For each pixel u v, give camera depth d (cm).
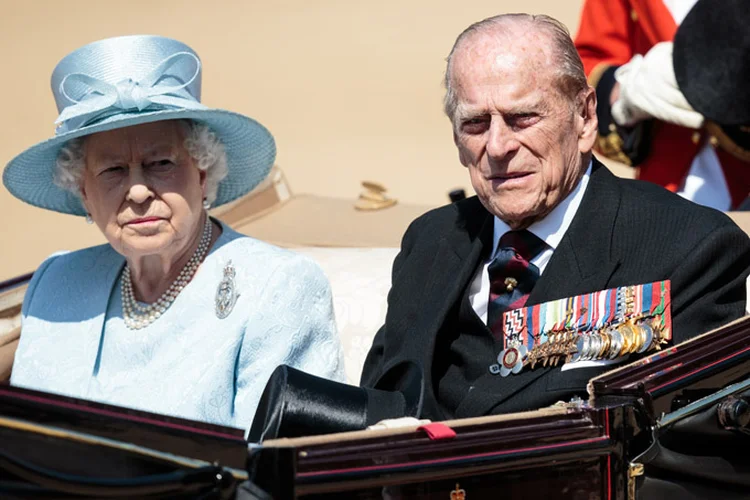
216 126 1258
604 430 923
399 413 1008
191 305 1237
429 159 3847
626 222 1121
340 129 4103
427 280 1216
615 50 1819
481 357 1143
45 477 749
